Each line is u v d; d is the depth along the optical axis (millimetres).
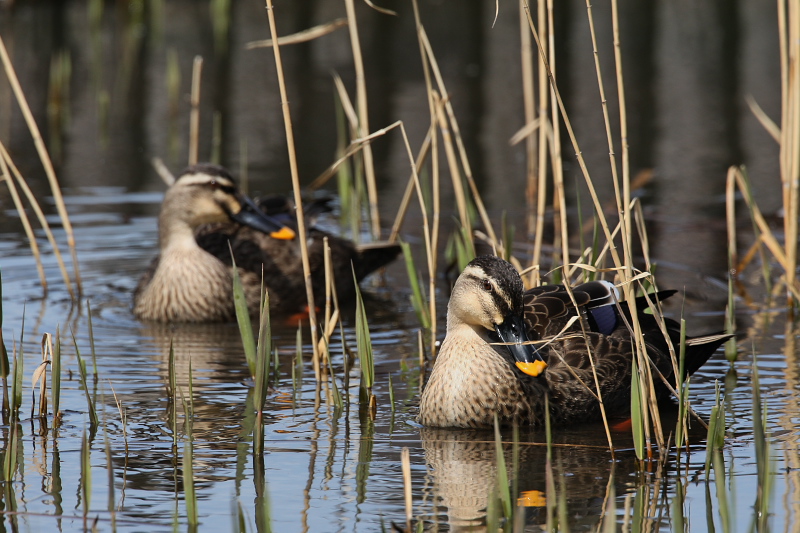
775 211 17078
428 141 14125
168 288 13648
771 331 11984
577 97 25094
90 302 14047
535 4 34156
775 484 7965
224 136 22281
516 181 19125
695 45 30484
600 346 10000
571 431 9453
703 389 10250
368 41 31234
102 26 33094
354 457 8734
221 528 7371
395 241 14812
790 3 11867
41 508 7723
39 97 25250
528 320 10148
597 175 19359
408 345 12102
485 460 8656
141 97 25469
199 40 31328
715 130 22141
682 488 7961
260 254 14375
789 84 12047
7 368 9609
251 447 8953
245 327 10305
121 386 10625
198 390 10500
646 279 11438
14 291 14234
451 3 36625
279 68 10016
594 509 7621
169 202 14062
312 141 21828
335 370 11148
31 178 19516
